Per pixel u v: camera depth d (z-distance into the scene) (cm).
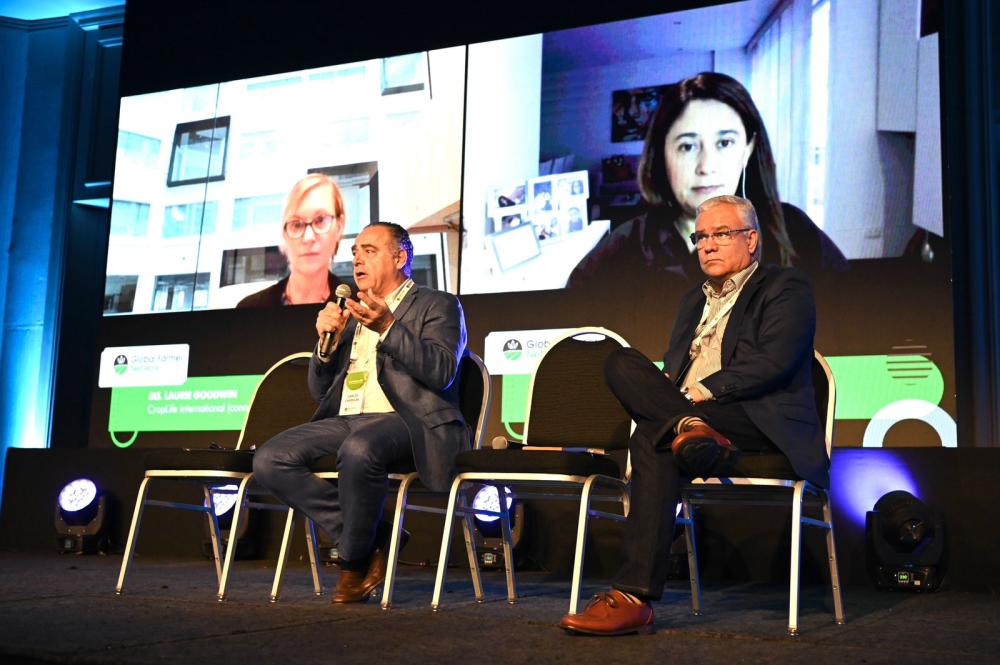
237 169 545
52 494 488
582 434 286
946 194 402
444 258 490
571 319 459
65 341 648
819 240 422
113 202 566
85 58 664
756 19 448
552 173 475
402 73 515
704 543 378
